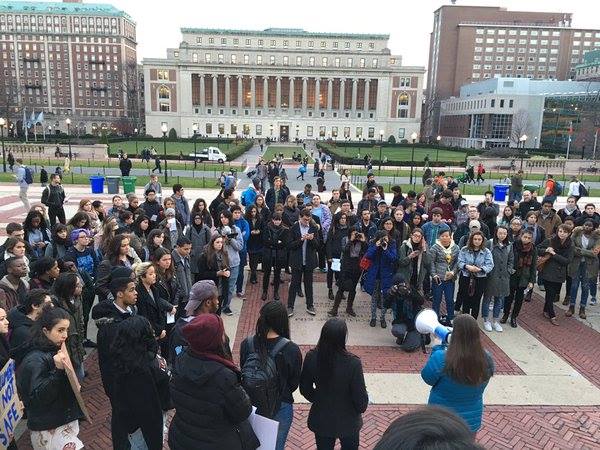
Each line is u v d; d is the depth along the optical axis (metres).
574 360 7.84
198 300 4.80
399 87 113.12
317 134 114.19
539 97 95.75
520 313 9.91
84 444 5.33
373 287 8.88
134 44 142.50
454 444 1.25
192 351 3.49
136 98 131.75
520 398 6.64
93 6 131.75
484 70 141.88
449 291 8.84
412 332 8.03
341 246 10.23
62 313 4.30
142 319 4.29
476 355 3.86
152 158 51.06
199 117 112.69
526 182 38.25
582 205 24.97
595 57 119.75
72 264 6.66
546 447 5.59
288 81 116.38
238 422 3.45
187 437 3.42
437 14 145.62
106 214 11.04
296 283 9.35
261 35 113.75
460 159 61.09
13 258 6.12
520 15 144.25
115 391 4.24
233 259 9.20
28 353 4.22
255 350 4.13
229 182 20.77
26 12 127.69
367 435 5.74
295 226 9.26
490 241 9.15
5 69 130.50
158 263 6.59
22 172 20.25
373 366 7.46
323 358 4.19
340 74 112.88
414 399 6.55
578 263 9.48
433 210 9.95
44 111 132.12
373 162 51.66
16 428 5.62
